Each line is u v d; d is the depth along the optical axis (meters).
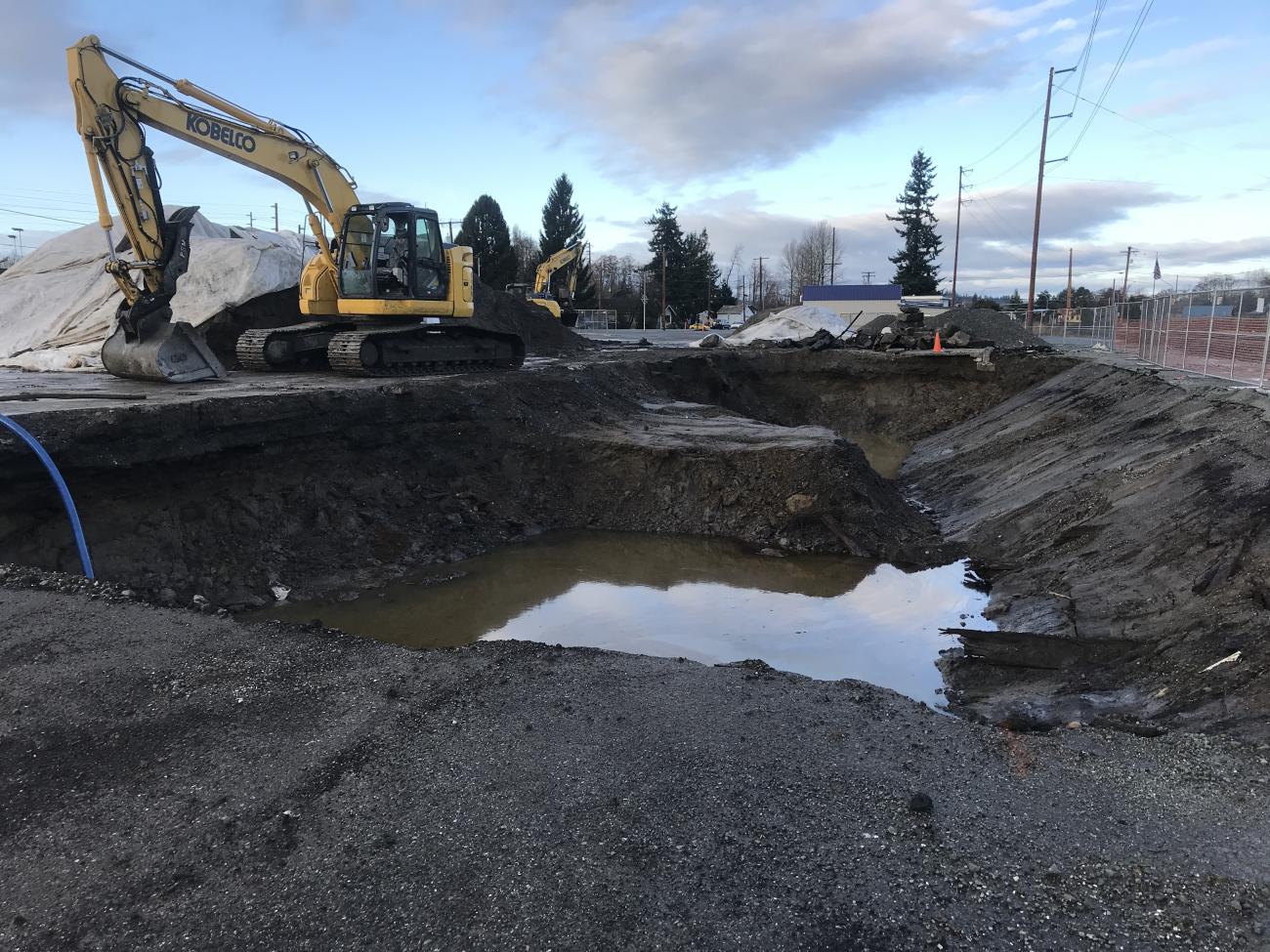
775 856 3.48
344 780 4.07
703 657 7.80
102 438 8.50
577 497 12.99
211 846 3.58
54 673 5.16
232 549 9.45
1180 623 6.58
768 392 25.47
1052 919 3.13
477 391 13.69
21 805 3.89
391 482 11.55
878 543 11.40
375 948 3.00
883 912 3.16
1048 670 6.89
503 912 3.16
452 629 8.58
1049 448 14.45
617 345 30.75
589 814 3.77
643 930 3.06
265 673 5.29
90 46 11.56
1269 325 12.42
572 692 5.10
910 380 24.08
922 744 4.54
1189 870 3.40
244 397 10.04
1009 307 83.00
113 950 3.00
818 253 112.88
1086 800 3.99
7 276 19.84
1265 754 4.46
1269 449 8.48
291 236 24.22
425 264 15.26
